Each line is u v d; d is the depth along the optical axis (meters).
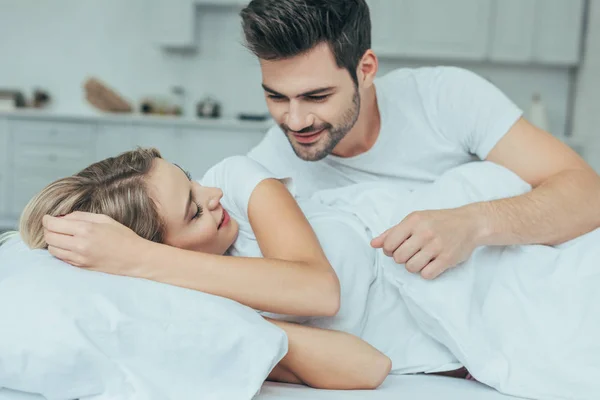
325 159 1.66
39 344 0.83
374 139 1.62
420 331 1.18
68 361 0.83
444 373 1.21
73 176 1.09
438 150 1.63
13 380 0.85
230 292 0.99
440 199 1.26
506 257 1.18
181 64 5.15
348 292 1.16
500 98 1.55
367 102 1.54
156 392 0.85
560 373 1.02
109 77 5.22
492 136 1.52
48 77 5.26
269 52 1.22
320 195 1.45
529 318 1.09
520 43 4.67
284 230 1.09
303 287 1.02
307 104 1.29
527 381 1.03
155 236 1.05
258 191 1.15
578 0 4.61
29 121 4.68
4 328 0.84
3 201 4.74
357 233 1.25
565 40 4.66
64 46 5.23
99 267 0.96
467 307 1.09
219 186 1.25
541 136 1.49
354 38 1.30
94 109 5.27
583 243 1.16
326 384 1.03
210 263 1.00
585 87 4.61
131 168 1.07
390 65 4.94
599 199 1.30
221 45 5.09
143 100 4.98
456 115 1.59
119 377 0.85
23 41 5.26
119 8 5.18
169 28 4.89
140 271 0.97
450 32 4.69
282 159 1.72
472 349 1.06
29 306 0.86
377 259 1.23
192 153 4.59
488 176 1.32
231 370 0.90
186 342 0.89
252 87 5.11
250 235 1.21
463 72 1.63
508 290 1.13
